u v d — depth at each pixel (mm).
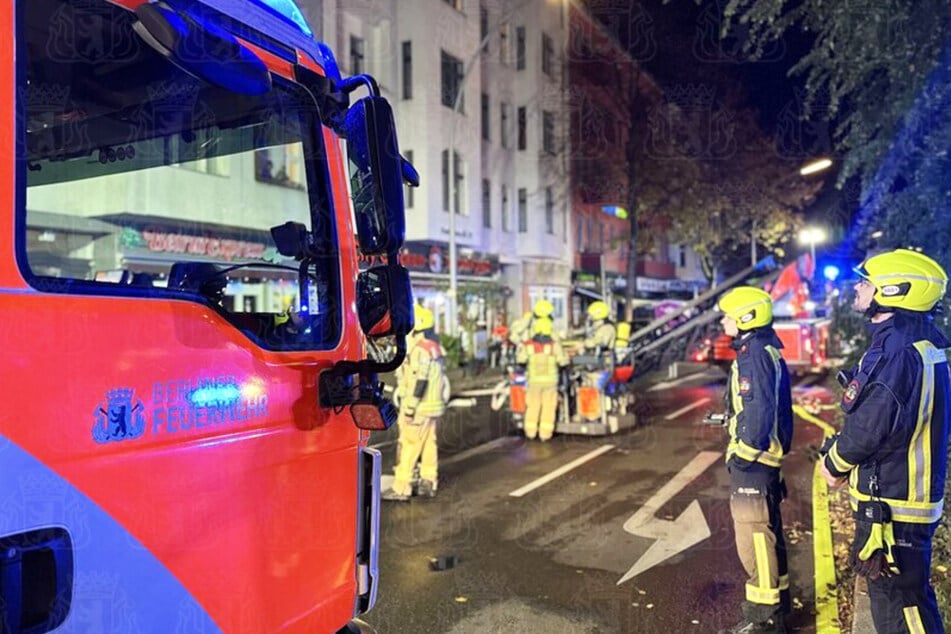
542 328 9234
